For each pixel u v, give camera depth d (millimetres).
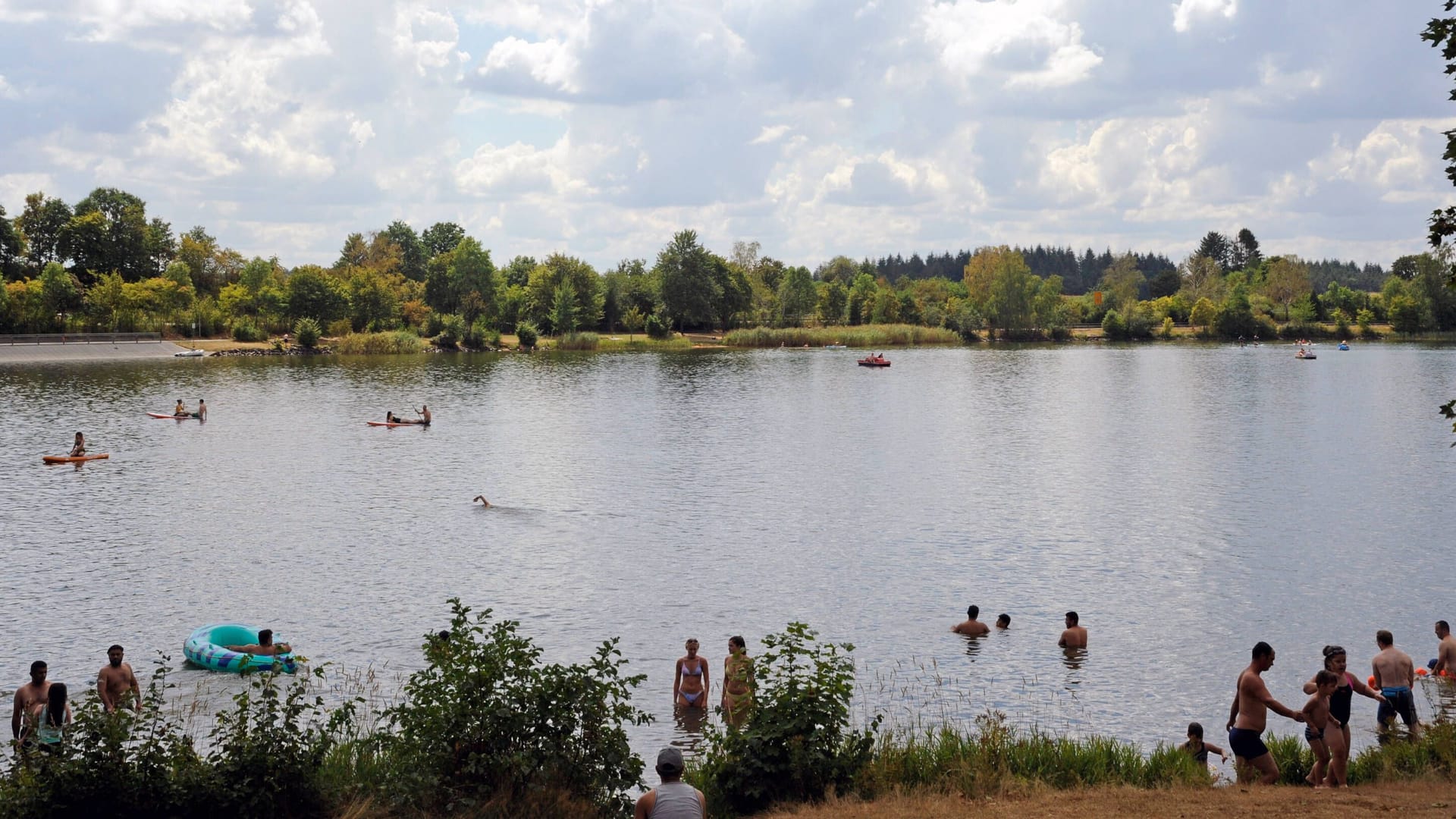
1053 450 66688
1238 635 30797
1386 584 35719
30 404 91938
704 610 33500
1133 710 25375
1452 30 17109
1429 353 172750
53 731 20094
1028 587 35875
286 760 16750
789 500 50781
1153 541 42094
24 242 181500
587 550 41031
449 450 67375
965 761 19297
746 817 17344
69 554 40094
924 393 106438
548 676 17594
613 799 17141
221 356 156000
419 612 33094
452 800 16484
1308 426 77438
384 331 179750
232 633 29594
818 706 18406
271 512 48219
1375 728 24234
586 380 121938
